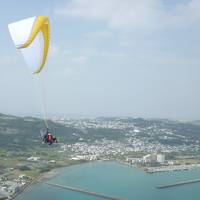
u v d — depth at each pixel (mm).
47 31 43344
